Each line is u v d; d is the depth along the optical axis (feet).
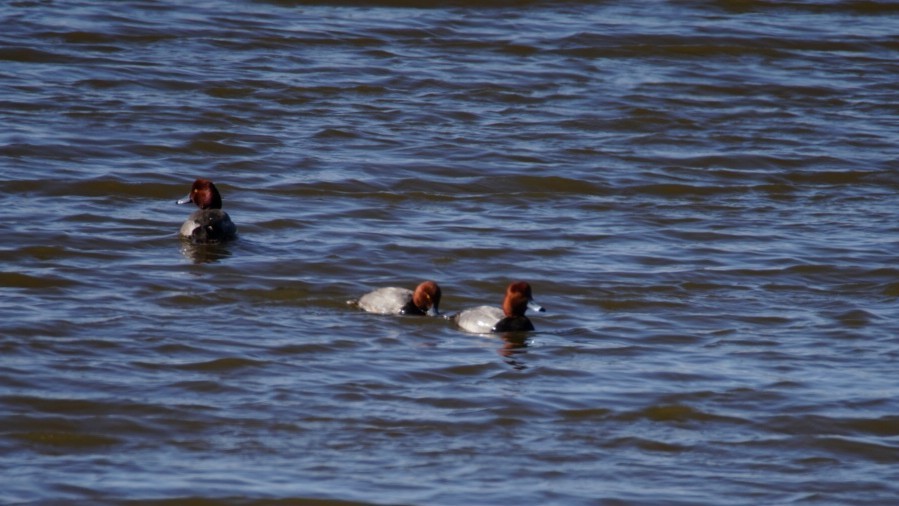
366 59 257.75
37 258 152.25
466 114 229.45
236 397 114.73
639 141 219.82
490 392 117.80
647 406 116.06
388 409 113.50
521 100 239.30
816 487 101.81
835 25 294.46
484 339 132.05
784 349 132.26
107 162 194.29
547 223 177.88
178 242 161.38
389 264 156.56
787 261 162.91
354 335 131.44
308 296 143.54
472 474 101.91
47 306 135.64
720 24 289.53
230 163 197.98
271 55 256.93
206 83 237.04
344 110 228.43
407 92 240.12
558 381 121.08
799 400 118.21
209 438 106.83
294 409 112.68
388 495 97.66
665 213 184.65
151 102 225.56
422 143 212.02
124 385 116.16
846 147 219.61
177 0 290.15
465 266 157.38
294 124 219.20
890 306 147.43
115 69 241.35
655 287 151.74
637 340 133.80
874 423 113.91
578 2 302.86
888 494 100.94
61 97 223.92
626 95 243.40
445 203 185.98
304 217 174.81
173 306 137.80
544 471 103.09
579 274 155.43
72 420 108.99
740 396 119.03
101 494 96.32
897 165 210.79
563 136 220.02
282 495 97.04
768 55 272.92
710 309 144.77
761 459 106.93
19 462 101.50
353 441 107.24
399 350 127.54
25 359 120.78
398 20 283.79
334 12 288.10
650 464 105.29
